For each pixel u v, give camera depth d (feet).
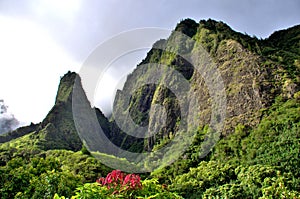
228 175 116.16
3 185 47.42
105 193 15.66
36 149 179.73
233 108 172.04
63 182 45.37
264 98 160.97
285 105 149.38
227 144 152.97
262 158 123.13
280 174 95.96
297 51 211.41
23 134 284.61
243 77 180.04
